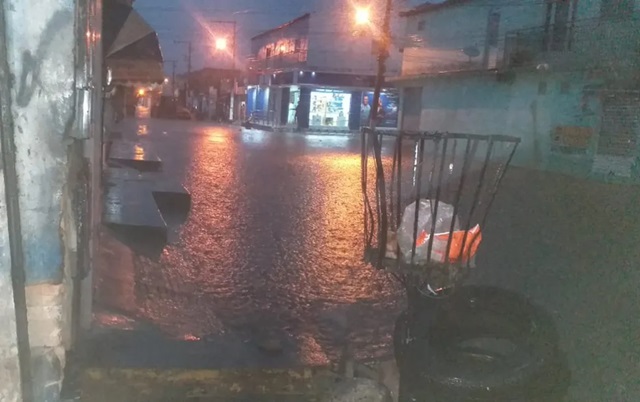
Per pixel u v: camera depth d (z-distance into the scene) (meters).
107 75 5.44
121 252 6.03
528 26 19.58
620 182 14.31
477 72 20.81
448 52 24.77
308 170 16.62
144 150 15.09
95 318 3.48
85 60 2.07
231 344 3.33
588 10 16.33
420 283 2.79
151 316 4.34
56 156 2.00
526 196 11.95
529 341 2.78
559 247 7.53
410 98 27.94
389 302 5.75
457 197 2.68
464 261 2.68
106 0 4.84
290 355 3.36
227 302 5.41
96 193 3.93
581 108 16.14
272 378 2.99
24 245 1.99
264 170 16.12
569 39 16.84
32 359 2.09
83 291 3.04
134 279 5.43
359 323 5.12
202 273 6.25
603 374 3.73
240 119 51.84
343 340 4.67
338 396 2.93
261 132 36.81
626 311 5.00
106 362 2.81
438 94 24.89
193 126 40.66
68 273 2.25
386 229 2.69
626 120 14.52
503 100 20.00
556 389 2.75
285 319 5.13
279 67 42.94
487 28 21.95
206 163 16.80
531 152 18.20
